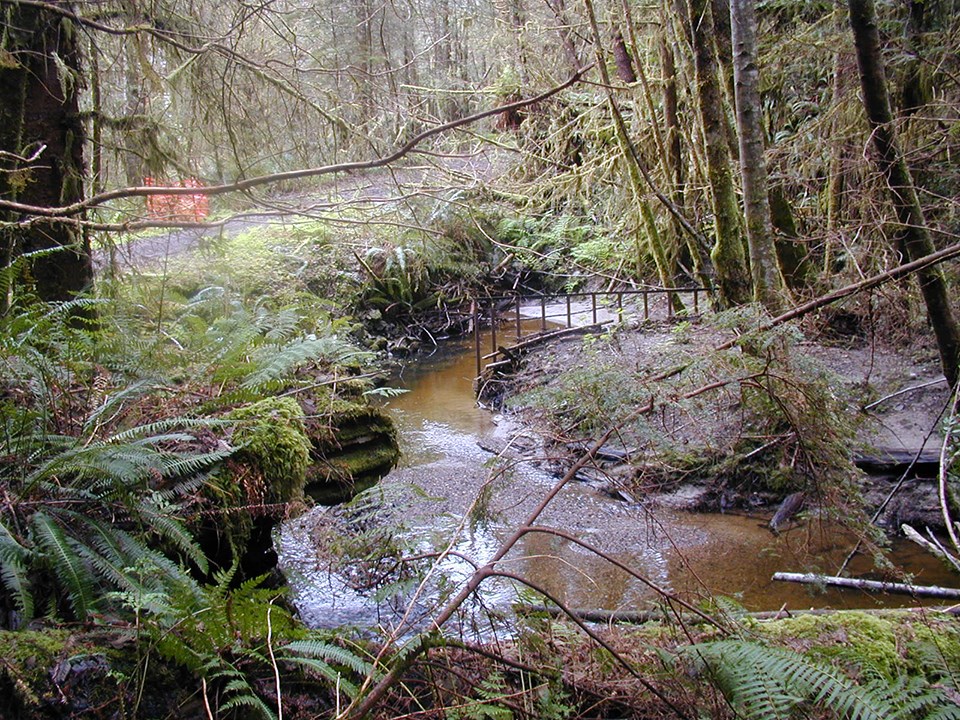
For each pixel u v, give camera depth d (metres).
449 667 2.12
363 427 3.79
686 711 1.98
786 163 7.28
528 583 2.01
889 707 1.67
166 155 4.51
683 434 3.00
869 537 3.02
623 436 2.50
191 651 1.77
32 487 2.16
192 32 4.57
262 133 5.02
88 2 4.11
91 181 4.37
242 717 1.88
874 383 5.58
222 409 3.06
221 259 6.11
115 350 3.06
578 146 10.77
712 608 2.41
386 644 1.96
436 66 8.91
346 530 3.25
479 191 7.22
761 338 2.72
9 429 2.37
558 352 7.52
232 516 2.67
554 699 2.04
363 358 5.62
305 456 3.00
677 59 8.03
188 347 3.83
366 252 9.70
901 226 4.70
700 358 2.65
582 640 2.38
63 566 1.93
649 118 8.66
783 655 1.83
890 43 6.38
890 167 4.72
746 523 4.68
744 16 4.80
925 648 2.23
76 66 4.32
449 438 6.58
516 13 9.12
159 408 2.97
